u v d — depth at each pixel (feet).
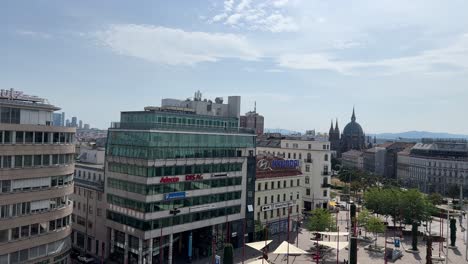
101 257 259.60
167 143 240.94
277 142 496.64
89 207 279.28
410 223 368.27
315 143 450.71
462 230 404.36
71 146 210.18
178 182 248.52
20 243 181.68
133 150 242.37
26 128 183.42
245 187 300.61
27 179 185.06
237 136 292.81
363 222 338.95
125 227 245.45
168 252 257.55
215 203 274.98
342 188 649.61
